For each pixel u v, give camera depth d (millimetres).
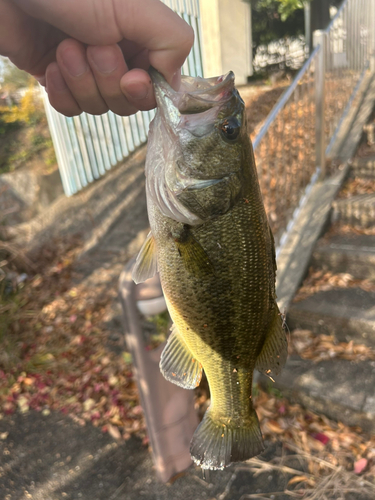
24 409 796
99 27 202
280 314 304
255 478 556
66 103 238
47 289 1149
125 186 1452
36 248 1361
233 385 305
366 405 545
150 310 511
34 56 238
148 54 235
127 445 677
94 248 1287
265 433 599
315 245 792
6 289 1113
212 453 302
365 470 521
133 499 582
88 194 1491
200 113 253
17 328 989
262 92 1598
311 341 665
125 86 219
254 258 273
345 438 553
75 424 743
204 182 258
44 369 877
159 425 555
